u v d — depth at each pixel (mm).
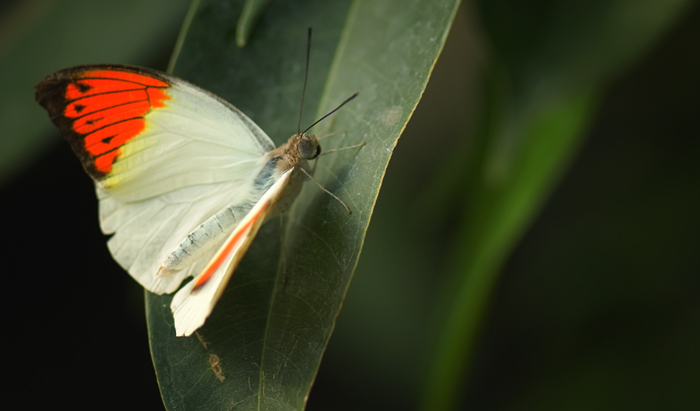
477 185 544
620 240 575
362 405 598
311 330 508
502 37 533
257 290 517
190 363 509
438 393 540
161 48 565
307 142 522
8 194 578
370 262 601
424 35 519
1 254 581
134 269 531
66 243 585
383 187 615
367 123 519
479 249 536
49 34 563
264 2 532
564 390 567
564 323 576
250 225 507
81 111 521
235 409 504
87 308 589
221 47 529
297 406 503
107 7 565
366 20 529
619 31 529
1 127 559
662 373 559
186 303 512
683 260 566
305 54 531
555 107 535
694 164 567
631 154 576
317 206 521
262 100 531
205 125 530
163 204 535
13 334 583
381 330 597
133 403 592
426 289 599
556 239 588
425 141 630
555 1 531
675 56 560
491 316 602
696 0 540
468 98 623
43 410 586
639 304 569
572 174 587
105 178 529
